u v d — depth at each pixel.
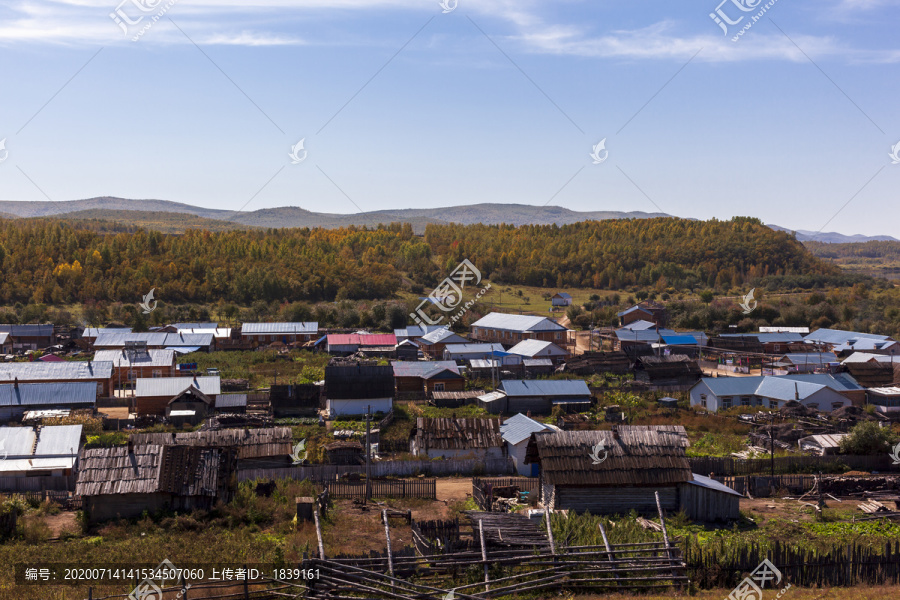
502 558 20.98
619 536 23.78
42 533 28.09
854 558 21.94
